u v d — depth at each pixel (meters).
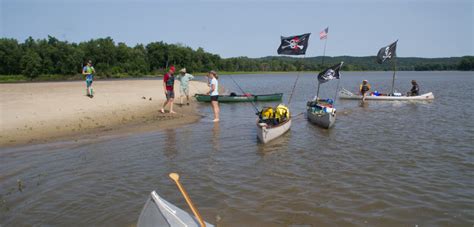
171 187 7.97
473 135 13.38
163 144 11.77
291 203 7.10
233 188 7.92
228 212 6.68
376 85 50.31
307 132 14.29
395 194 7.58
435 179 8.52
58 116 15.69
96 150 10.87
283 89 42.72
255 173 8.95
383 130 14.66
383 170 9.21
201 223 5.18
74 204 7.02
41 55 75.56
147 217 5.30
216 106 16.20
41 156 10.12
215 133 13.66
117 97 23.48
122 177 8.58
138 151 10.85
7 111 15.97
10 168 9.07
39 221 6.30
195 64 103.69
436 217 6.52
